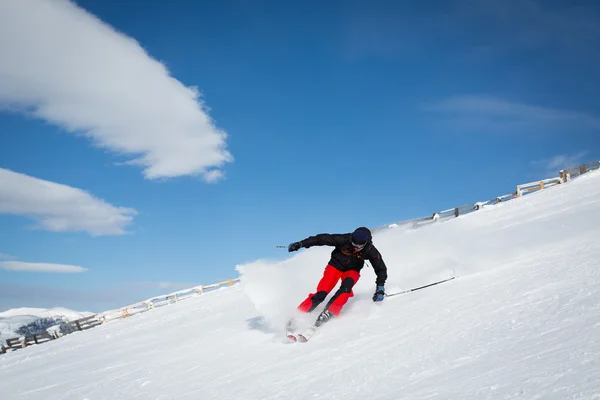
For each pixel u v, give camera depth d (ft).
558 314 10.53
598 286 11.89
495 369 8.14
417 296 17.52
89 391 15.94
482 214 56.95
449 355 9.93
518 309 11.95
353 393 9.19
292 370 12.03
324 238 17.38
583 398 5.95
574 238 21.21
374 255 17.44
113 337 38.55
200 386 12.80
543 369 7.41
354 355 11.95
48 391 18.25
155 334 30.91
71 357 30.53
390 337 12.83
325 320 15.88
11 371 31.07
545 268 16.12
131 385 15.16
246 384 11.78
